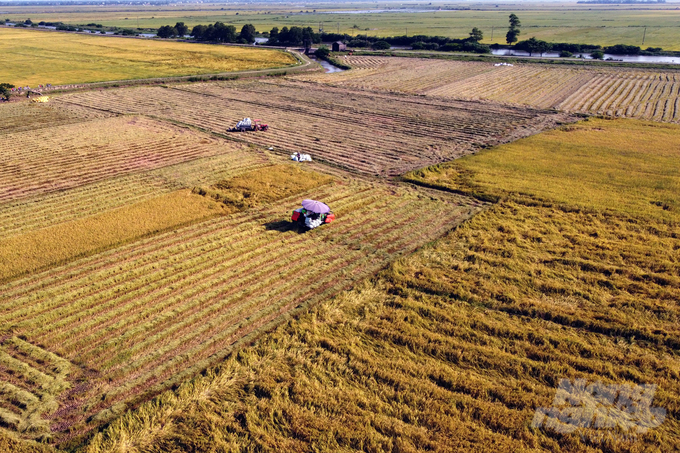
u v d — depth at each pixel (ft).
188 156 134.21
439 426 48.73
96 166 124.98
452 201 107.24
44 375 54.39
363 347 60.39
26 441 46.52
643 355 58.85
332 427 48.42
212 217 96.78
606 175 120.98
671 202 103.86
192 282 73.36
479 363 57.52
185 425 48.75
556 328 64.03
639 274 76.18
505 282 74.43
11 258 79.10
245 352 58.59
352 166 128.67
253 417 49.60
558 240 87.92
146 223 92.38
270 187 112.27
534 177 119.85
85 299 68.23
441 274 76.95
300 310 67.36
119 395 52.29
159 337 60.59
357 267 79.46
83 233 87.97
